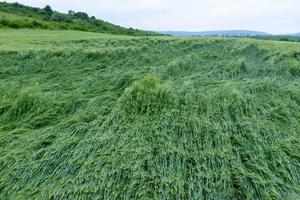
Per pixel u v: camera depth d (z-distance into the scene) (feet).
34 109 14.39
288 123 12.47
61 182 9.44
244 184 9.05
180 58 23.39
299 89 16.10
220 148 10.41
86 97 15.44
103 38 36.81
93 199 8.80
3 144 11.65
